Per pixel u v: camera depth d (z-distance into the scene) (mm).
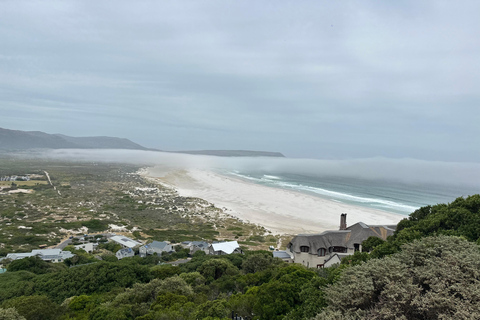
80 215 170125
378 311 25078
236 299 44094
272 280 47969
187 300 49906
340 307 27344
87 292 63562
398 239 58469
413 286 26359
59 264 91938
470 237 54031
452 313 23719
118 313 46031
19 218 160000
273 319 37875
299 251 77875
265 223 153375
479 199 63188
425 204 198000
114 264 72375
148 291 54969
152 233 139250
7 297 60906
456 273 26984
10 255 101062
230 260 86875
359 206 188250
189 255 109125
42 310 48688
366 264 31578
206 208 188750
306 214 168750
